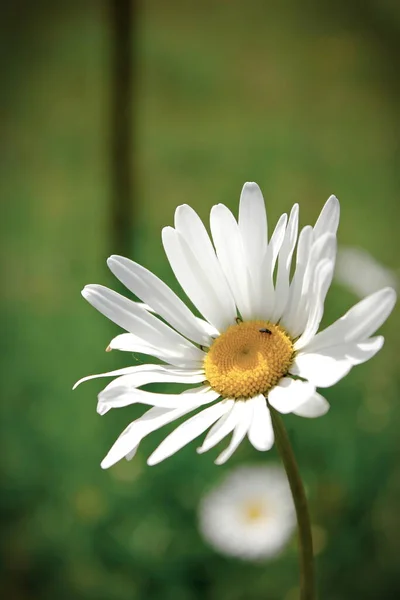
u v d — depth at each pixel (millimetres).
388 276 533
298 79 1262
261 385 320
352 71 1267
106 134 989
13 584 506
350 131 1123
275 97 1220
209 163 1046
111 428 543
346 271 530
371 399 546
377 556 481
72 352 654
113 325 578
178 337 331
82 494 515
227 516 477
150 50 1340
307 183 991
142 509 506
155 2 1469
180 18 1432
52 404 594
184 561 482
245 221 330
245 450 521
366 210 916
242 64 1310
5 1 1332
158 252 717
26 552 515
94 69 1243
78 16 1357
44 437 563
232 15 1444
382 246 830
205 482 511
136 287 332
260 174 1015
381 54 1290
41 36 1312
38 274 805
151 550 488
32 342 672
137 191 617
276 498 483
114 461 312
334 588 475
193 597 478
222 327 333
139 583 486
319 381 306
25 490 537
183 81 1266
